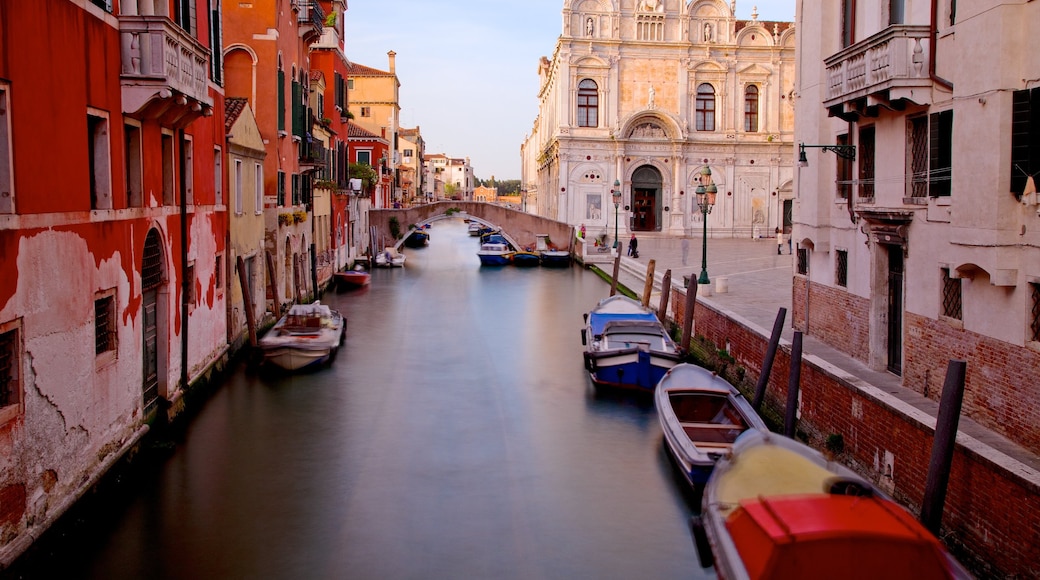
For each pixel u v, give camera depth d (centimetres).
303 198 2994
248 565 1024
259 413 1644
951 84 1259
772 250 4431
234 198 1991
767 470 938
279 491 1254
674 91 5388
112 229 1161
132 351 1256
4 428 846
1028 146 1088
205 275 1711
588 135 5378
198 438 1480
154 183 1361
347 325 2683
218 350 1848
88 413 1072
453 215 5319
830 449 1227
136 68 1198
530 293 3553
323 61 3650
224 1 2428
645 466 1388
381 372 2017
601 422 1634
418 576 1008
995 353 1178
